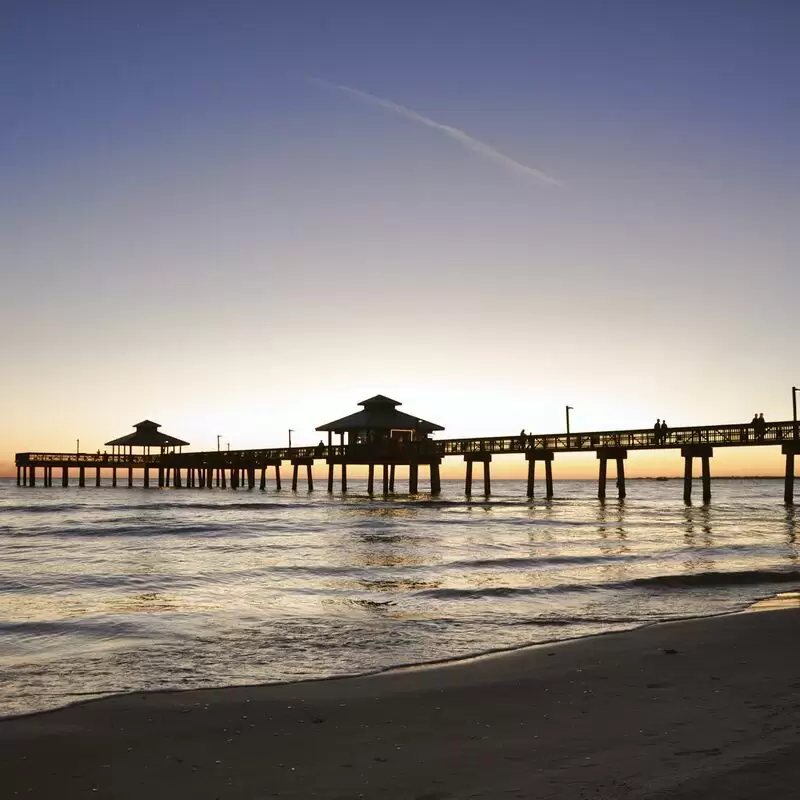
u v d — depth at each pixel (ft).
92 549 99.30
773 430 146.00
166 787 22.31
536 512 175.94
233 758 24.68
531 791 20.70
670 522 146.00
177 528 130.93
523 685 33.37
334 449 214.48
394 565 80.64
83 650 41.93
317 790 21.68
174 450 368.68
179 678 35.68
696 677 33.58
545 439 186.09
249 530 129.29
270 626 48.24
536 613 52.60
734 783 20.11
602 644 41.29
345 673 36.40
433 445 211.20
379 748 25.30
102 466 334.03
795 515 155.94
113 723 28.60
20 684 34.68
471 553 92.94
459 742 25.67
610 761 22.77
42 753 25.36
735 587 63.93
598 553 91.71
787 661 36.32
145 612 53.31
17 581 69.41
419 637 44.73
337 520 151.02
